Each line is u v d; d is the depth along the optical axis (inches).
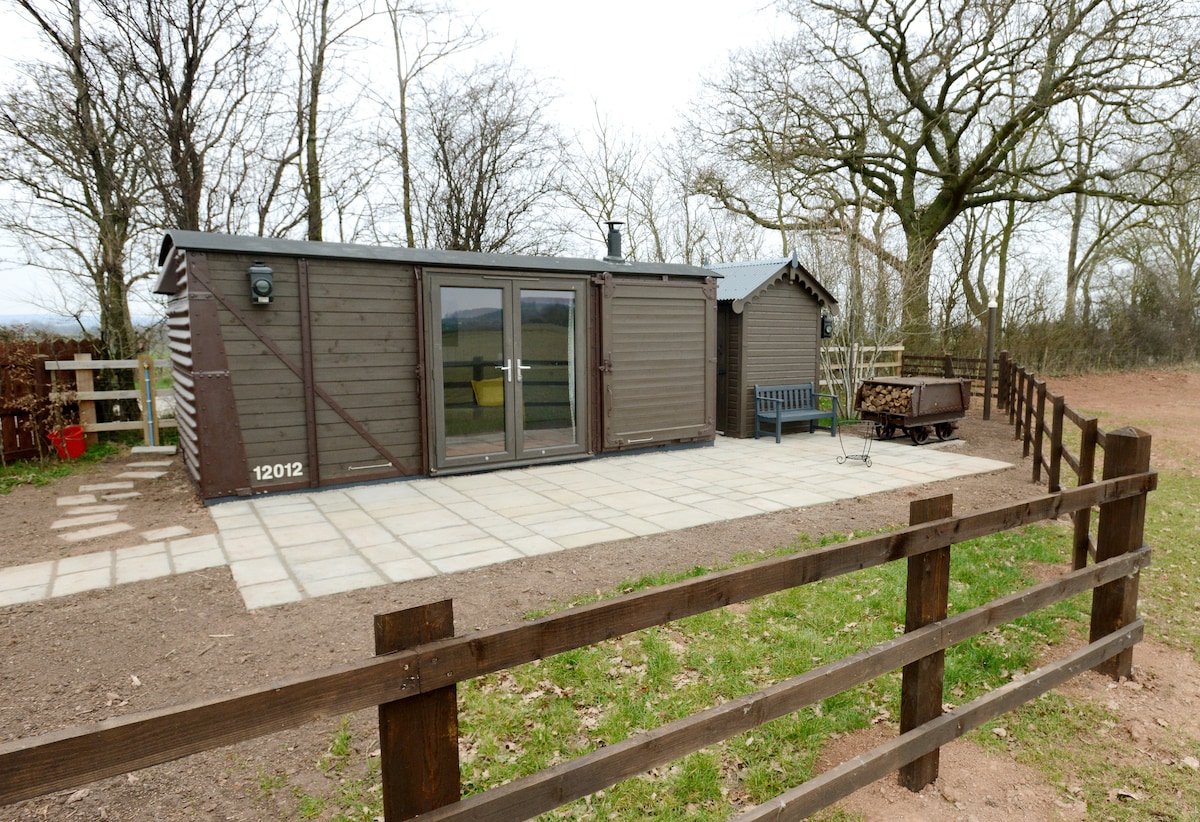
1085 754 116.3
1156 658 148.9
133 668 133.9
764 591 84.6
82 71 382.0
